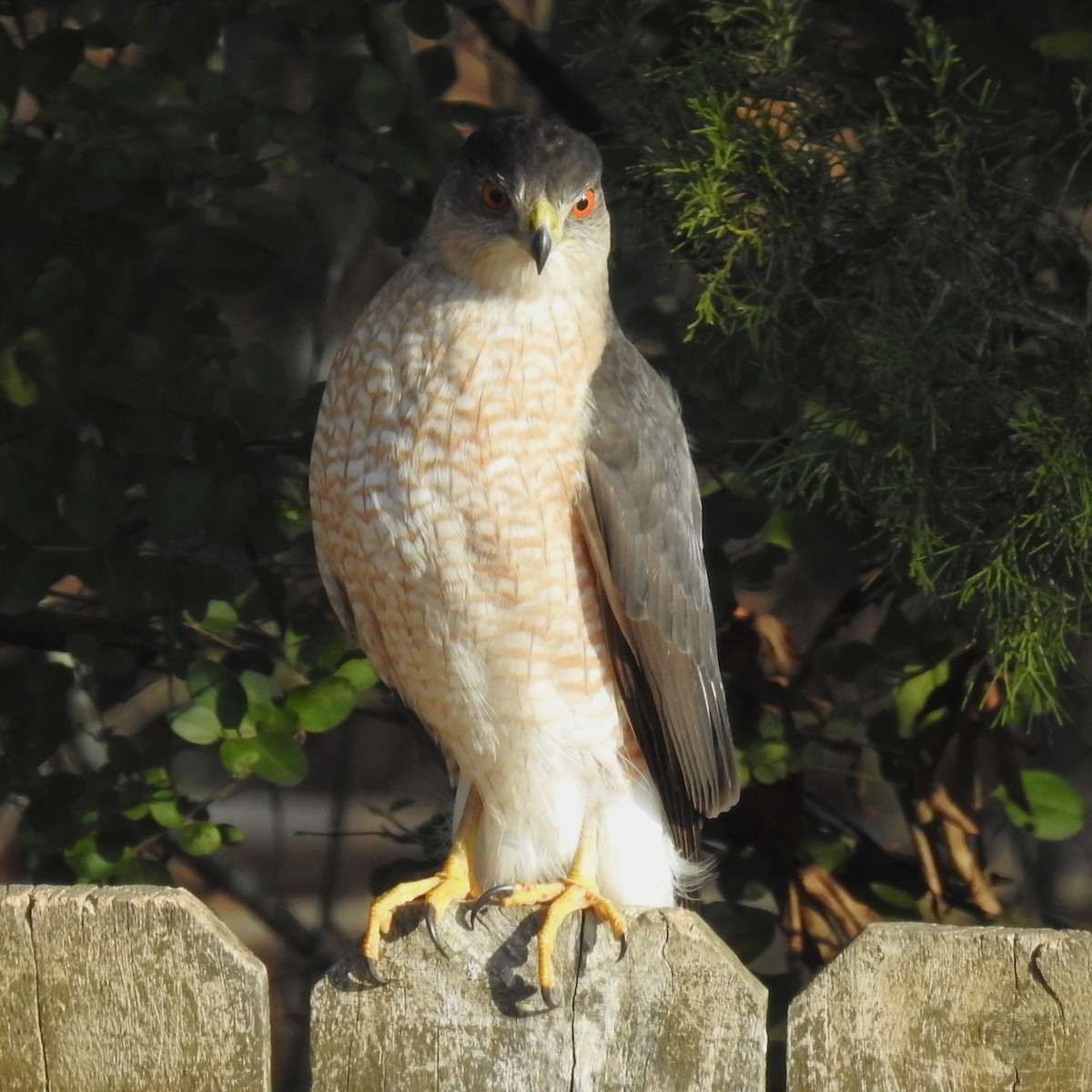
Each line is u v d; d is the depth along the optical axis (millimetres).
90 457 7629
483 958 4805
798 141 7168
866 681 7957
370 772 13961
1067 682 8844
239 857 13914
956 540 7066
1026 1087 4391
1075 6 7508
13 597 7660
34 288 7750
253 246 7891
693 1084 4633
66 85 7863
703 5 7836
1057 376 7062
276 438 7938
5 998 4750
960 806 8133
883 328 6805
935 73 7078
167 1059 4715
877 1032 4484
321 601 8266
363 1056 4840
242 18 7965
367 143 8109
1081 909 10938
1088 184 7570
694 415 7906
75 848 7668
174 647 8086
